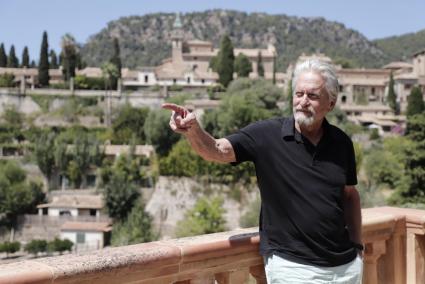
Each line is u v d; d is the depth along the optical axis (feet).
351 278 13.24
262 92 274.16
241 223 200.54
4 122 323.57
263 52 515.09
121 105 336.49
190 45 508.12
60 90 337.52
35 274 10.00
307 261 12.76
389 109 380.78
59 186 261.85
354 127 300.40
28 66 461.37
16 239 230.68
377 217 18.47
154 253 12.12
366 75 443.32
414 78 415.85
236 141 12.99
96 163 262.06
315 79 12.78
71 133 299.38
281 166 12.92
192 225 198.49
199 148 12.46
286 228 12.93
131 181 236.63
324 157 13.07
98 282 11.12
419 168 129.80
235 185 222.89
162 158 233.96
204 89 387.34
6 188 232.73
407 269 19.53
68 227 217.77
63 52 410.11
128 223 219.82
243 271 14.42
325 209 12.75
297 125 13.23
